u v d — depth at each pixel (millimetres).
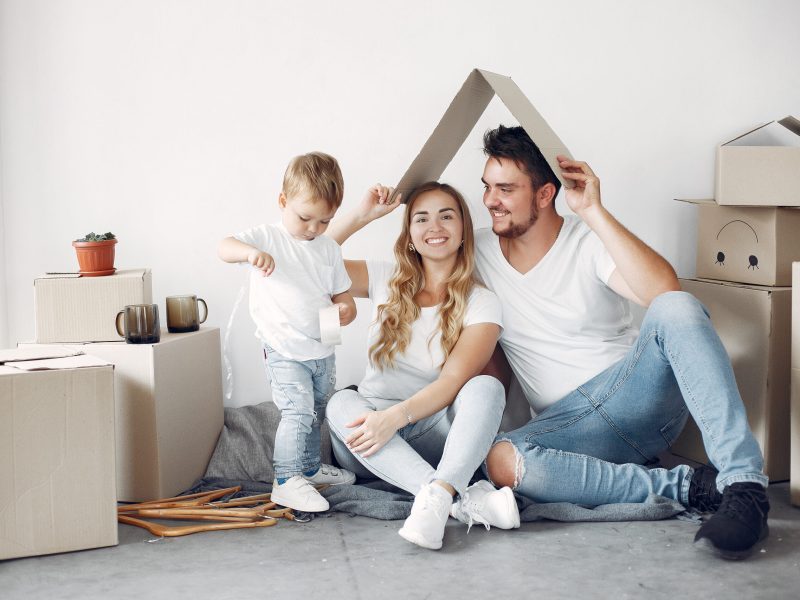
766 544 1743
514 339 2230
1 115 2400
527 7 2670
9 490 1701
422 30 2613
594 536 1803
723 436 1742
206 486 2230
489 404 1909
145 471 2074
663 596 1499
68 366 1752
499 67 2672
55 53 2422
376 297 2250
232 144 2541
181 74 2496
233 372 2594
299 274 2025
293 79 2555
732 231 2428
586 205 2031
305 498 1960
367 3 2574
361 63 2586
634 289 2020
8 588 1567
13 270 2445
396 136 2627
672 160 2832
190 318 2312
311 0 2543
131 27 2457
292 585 1567
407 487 1912
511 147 2150
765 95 2902
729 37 2848
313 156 2002
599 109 2758
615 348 2189
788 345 2254
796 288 1977
